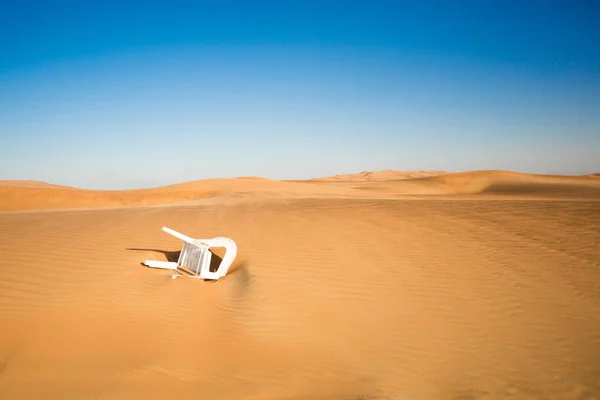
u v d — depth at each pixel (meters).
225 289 7.98
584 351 5.42
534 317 6.36
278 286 7.78
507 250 9.72
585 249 9.52
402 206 17.91
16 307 6.34
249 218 15.55
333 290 7.57
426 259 9.24
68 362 5.05
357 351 5.59
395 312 6.68
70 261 8.73
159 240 11.38
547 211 14.79
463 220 13.52
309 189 53.72
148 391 4.53
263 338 5.93
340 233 12.04
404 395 4.60
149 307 6.72
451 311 6.66
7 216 18.16
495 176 66.56
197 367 5.10
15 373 4.77
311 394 4.61
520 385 4.77
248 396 4.53
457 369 5.14
